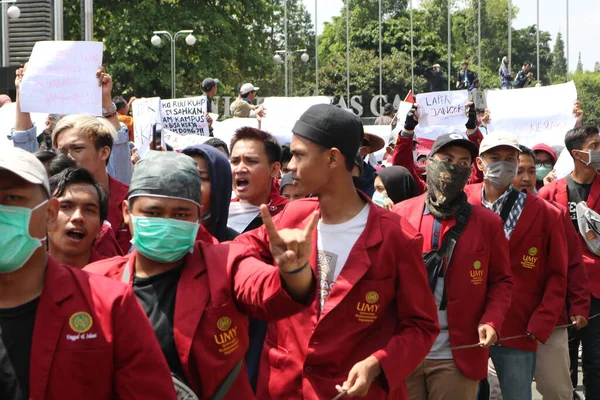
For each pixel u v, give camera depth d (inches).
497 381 249.0
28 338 108.0
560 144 355.9
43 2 870.4
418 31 2102.6
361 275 154.0
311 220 116.4
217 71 1633.9
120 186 212.2
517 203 237.9
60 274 110.8
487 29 2347.4
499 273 207.8
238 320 132.5
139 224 130.4
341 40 2509.8
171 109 363.3
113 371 111.9
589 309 255.9
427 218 207.9
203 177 187.6
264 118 380.5
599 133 287.6
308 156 153.2
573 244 254.5
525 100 359.3
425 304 157.1
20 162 106.3
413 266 156.5
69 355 108.0
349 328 155.3
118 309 111.1
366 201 160.7
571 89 355.6
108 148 209.3
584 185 287.6
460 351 200.7
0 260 106.1
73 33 1696.6
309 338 155.9
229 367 132.0
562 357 247.9
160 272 134.0
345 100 1822.1
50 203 112.7
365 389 146.5
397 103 1800.0
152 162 132.6
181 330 129.0
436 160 206.1
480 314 204.5
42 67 247.0
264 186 214.4
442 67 2046.0
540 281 237.8
